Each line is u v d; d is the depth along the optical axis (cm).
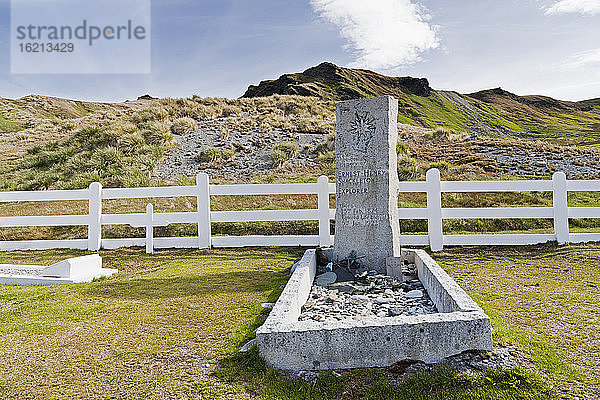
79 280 777
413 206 1327
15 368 415
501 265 834
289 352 398
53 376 398
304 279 606
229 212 1096
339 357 395
